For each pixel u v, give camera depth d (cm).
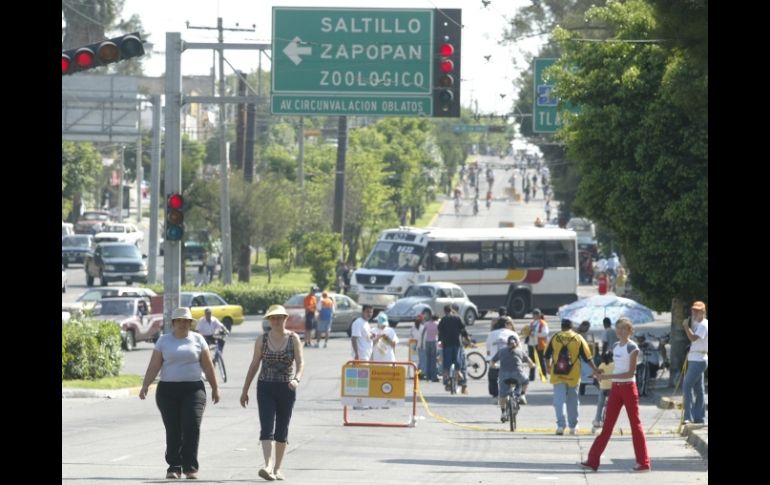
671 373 10281
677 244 9788
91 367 9425
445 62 10169
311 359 12369
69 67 7125
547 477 4997
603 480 4916
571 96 10150
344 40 11012
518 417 8231
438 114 10231
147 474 4750
